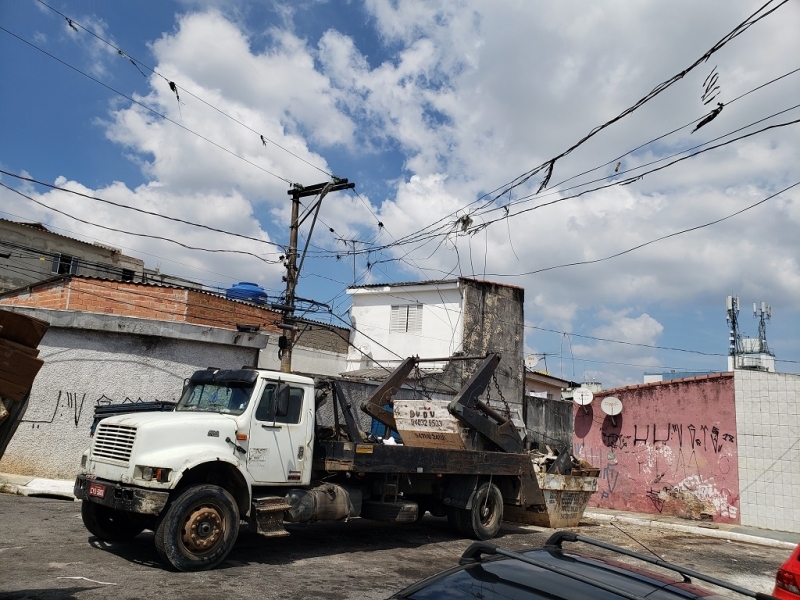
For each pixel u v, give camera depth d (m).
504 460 12.51
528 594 2.92
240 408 9.02
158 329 16.03
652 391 18.53
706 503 16.88
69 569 7.29
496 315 26.34
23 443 14.88
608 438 19.28
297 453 9.38
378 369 25.97
